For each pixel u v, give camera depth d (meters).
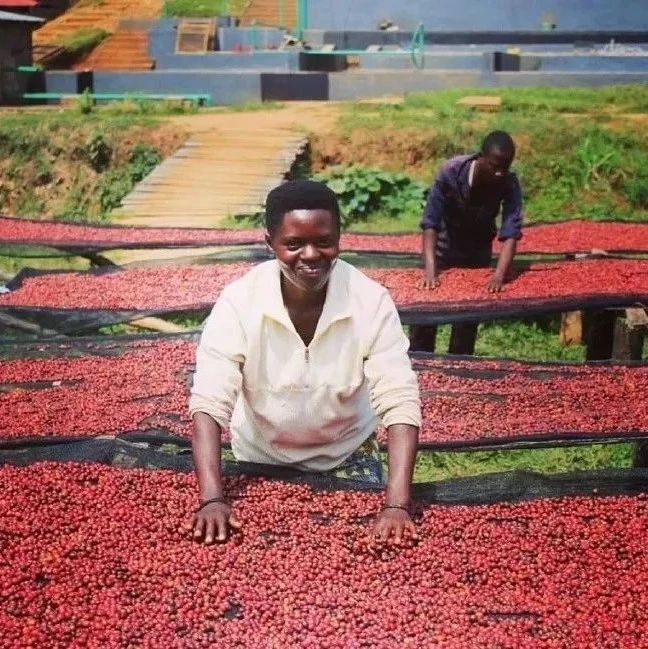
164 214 9.91
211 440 3.00
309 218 2.82
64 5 22.86
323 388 3.06
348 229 10.39
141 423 4.15
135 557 2.92
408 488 3.00
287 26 20.98
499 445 4.09
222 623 2.73
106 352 4.82
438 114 13.16
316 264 2.85
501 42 19.59
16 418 4.18
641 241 7.33
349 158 12.38
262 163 11.46
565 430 4.18
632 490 3.35
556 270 6.26
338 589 2.84
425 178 12.13
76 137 12.91
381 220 10.85
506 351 6.53
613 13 19.59
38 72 16.59
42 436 4.02
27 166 12.91
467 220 5.98
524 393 4.49
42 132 13.00
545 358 6.37
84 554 2.94
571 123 12.66
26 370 4.61
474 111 13.70
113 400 4.34
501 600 2.83
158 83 16.61
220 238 7.52
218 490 3.01
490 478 3.31
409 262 6.44
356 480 3.23
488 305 5.50
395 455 3.00
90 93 16.19
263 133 12.54
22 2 17.52
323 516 3.08
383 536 2.96
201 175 11.09
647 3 19.48
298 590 2.82
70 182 12.82
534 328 6.91
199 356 3.05
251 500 3.12
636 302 5.51
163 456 3.43
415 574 2.89
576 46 19.52
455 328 5.82
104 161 12.82
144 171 12.55
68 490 3.21
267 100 16.45
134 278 6.24
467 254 6.17
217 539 2.97
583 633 2.73
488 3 19.67
